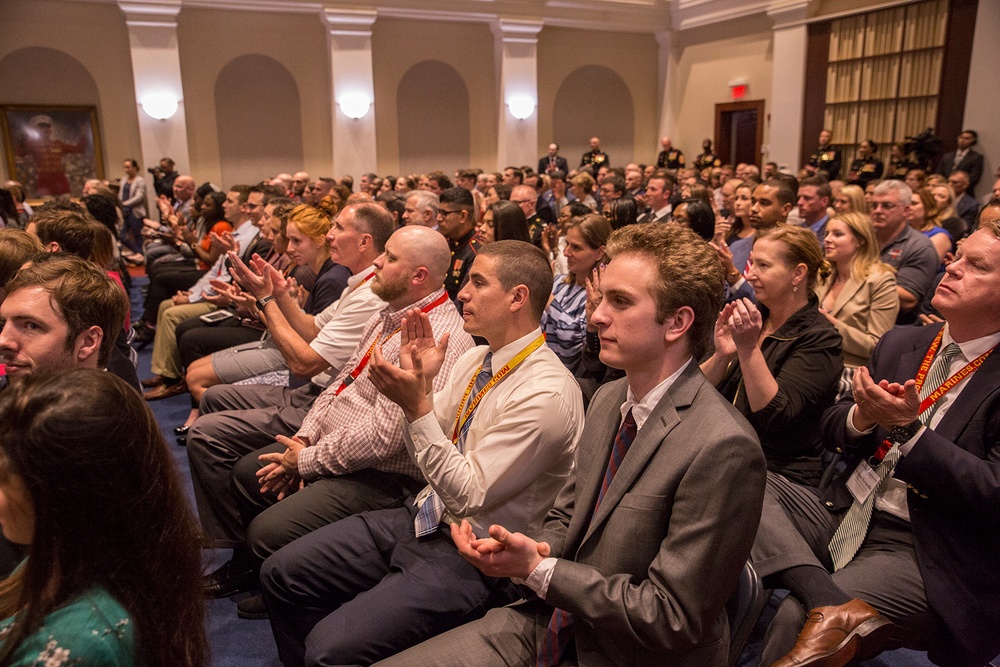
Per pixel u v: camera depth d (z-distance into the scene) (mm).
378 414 2193
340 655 1679
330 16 11250
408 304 2389
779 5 11820
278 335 2770
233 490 2551
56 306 1702
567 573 1303
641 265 1328
